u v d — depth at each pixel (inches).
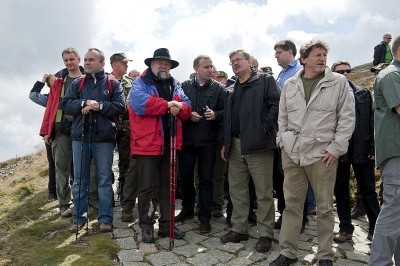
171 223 176.1
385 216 133.7
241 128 174.6
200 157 198.8
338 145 142.3
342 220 188.2
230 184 187.0
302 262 161.0
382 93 134.7
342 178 185.8
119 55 243.4
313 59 146.6
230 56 180.5
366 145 180.2
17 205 256.4
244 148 172.6
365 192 186.1
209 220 201.5
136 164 205.3
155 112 176.9
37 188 297.7
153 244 177.9
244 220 183.2
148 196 184.2
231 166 186.1
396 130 131.9
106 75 199.6
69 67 217.0
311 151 147.6
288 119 155.1
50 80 241.3
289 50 208.8
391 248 133.2
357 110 182.7
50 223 210.1
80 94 193.2
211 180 199.5
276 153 190.5
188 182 209.2
